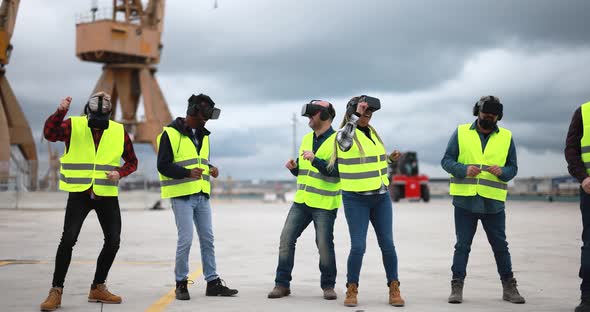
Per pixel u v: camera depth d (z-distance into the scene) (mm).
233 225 18688
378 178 6328
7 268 8914
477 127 6551
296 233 6863
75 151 6148
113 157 6250
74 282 7719
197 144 6848
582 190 5770
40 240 13344
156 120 60250
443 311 5961
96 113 6137
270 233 15586
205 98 6699
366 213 6355
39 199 30203
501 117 6445
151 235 14922
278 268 6828
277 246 12336
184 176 6570
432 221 20812
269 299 6637
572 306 6203
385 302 6457
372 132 6535
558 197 48344
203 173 6824
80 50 56719
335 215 6793
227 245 12531
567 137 5914
